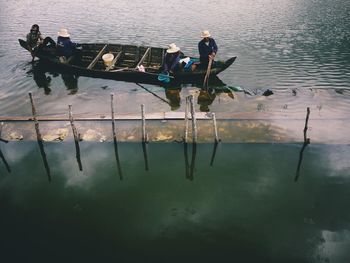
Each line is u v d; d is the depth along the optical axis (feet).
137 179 32.32
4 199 29.99
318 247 24.71
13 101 46.42
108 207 29.09
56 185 31.68
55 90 50.08
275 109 42.45
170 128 38.45
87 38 75.20
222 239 25.67
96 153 35.70
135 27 83.30
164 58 50.19
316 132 37.14
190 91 49.47
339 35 72.84
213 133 37.45
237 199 29.63
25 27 85.15
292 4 105.70
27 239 25.75
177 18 91.20
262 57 61.41
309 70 55.21
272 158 34.01
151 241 25.55
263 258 23.94
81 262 23.73
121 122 39.83
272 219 27.40
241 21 86.28
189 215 28.07
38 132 35.76
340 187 30.40
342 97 45.16
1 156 35.12
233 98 46.21
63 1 120.88
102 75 52.90
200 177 32.27
